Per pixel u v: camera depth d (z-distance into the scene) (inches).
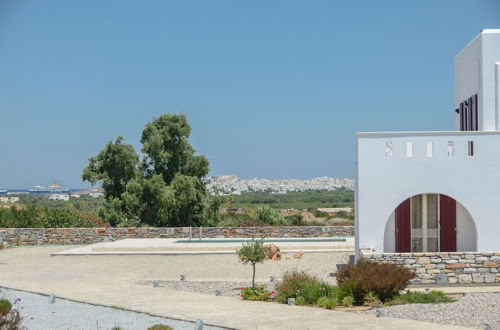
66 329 509.4
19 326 500.7
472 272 733.3
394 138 770.2
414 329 480.7
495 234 761.6
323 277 819.4
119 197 1636.3
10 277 864.3
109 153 1633.9
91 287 754.2
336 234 1339.8
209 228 1341.0
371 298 623.5
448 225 797.9
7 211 1461.6
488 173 762.8
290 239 1277.1
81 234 1330.0
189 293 703.1
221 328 504.1
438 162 765.9
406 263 733.3
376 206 768.9
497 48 852.0
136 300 645.3
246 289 685.3
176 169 1648.6
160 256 1089.4
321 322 516.4
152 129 1631.4
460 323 517.7
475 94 908.6
